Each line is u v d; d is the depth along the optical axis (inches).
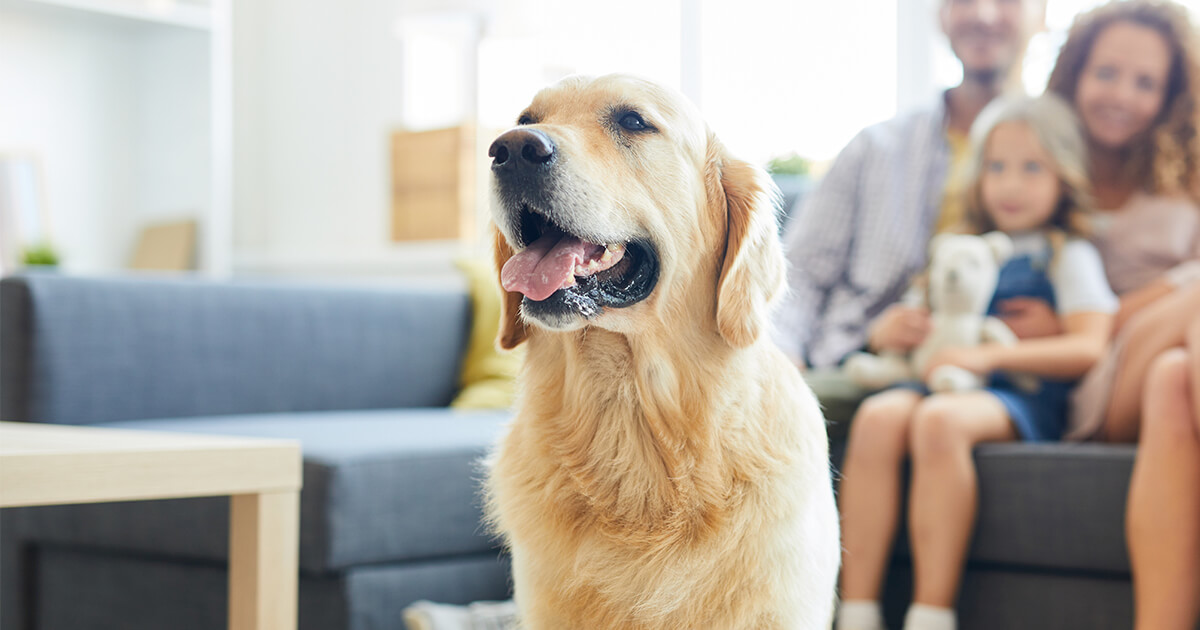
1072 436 80.4
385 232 192.9
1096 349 81.9
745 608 52.0
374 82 194.9
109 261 194.1
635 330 53.8
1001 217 89.9
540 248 54.2
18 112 181.2
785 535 52.8
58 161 186.7
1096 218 90.0
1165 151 89.0
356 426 90.2
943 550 75.6
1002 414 79.7
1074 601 74.9
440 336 121.4
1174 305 77.9
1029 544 75.5
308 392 110.3
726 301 55.5
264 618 57.6
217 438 60.1
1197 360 68.9
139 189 196.5
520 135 51.3
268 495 57.7
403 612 74.7
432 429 89.0
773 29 151.5
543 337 58.4
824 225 99.3
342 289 114.1
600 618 52.9
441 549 78.9
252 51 212.5
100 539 83.5
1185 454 68.7
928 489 76.4
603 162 53.6
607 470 54.4
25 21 181.5
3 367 90.5
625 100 55.6
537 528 55.5
